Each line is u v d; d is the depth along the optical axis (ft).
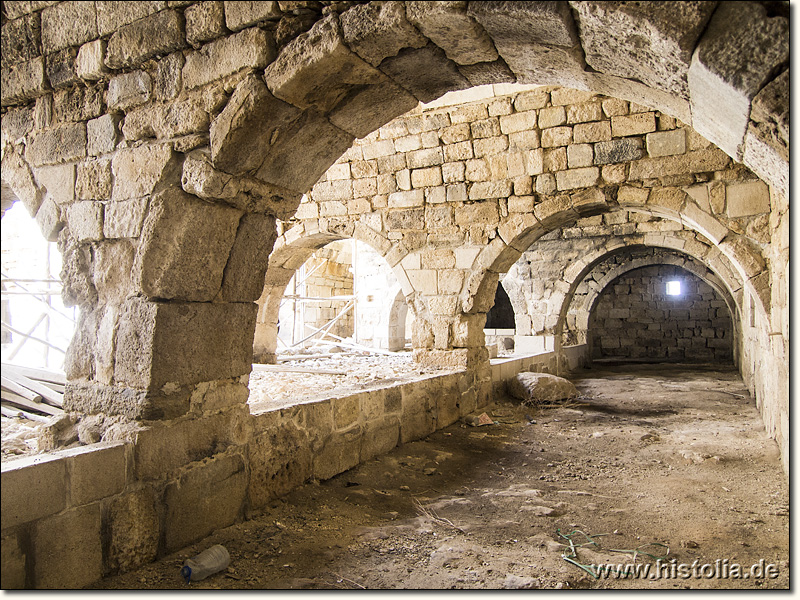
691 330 55.01
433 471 15.51
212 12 9.91
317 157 11.68
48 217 11.45
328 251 52.85
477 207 24.11
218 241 10.85
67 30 11.18
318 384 22.57
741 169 19.80
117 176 10.61
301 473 13.32
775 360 17.83
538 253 38.73
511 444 18.94
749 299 26.58
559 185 22.36
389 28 8.90
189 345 10.41
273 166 10.97
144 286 9.92
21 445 13.44
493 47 9.69
